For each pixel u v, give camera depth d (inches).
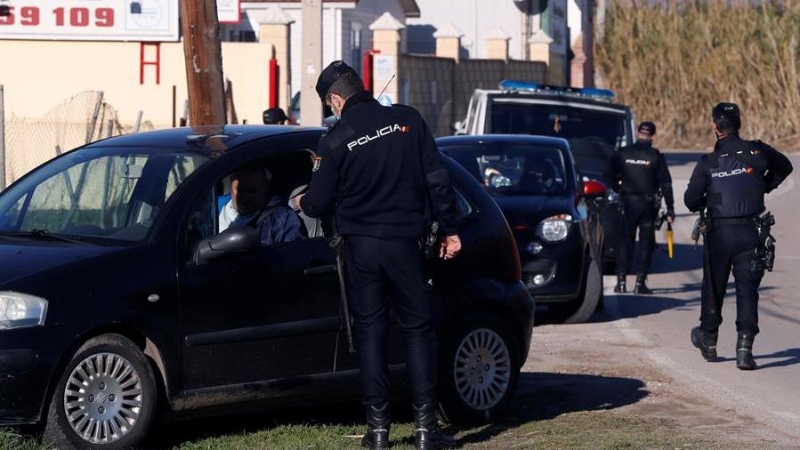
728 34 5383.9
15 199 906.7
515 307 946.1
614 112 2144.4
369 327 797.2
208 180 837.2
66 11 2760.8
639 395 1064.2
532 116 2123.5
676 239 2637.8
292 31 3612.2
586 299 1502.2
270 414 963.3
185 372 796.0
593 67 5575.8
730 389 1096.2
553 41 4672.7
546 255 1439.5
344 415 965.2
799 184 3708.2
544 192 1536.7
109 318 762.8
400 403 999.6
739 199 1175.6
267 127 929.5
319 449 815.7
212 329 804.6
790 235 2583.7
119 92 2780.5
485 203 963.3
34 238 836.0
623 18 5551.2
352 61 3690.9
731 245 1181.7
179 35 2746.1
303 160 906.1
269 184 898.7
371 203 780.0
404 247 783.1
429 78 3476.9
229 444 832.3
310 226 882.1
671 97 5457.7
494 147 1608.0
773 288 1870.1
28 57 2780.5
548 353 1280.8
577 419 955.3
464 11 4640.8
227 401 815.7
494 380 935.7
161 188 847.1
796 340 1405.0
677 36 5438.0
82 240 824.3
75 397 760.3
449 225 796.0
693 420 961.5
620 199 1803.6
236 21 2815.0
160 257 794.2
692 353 1293.1
